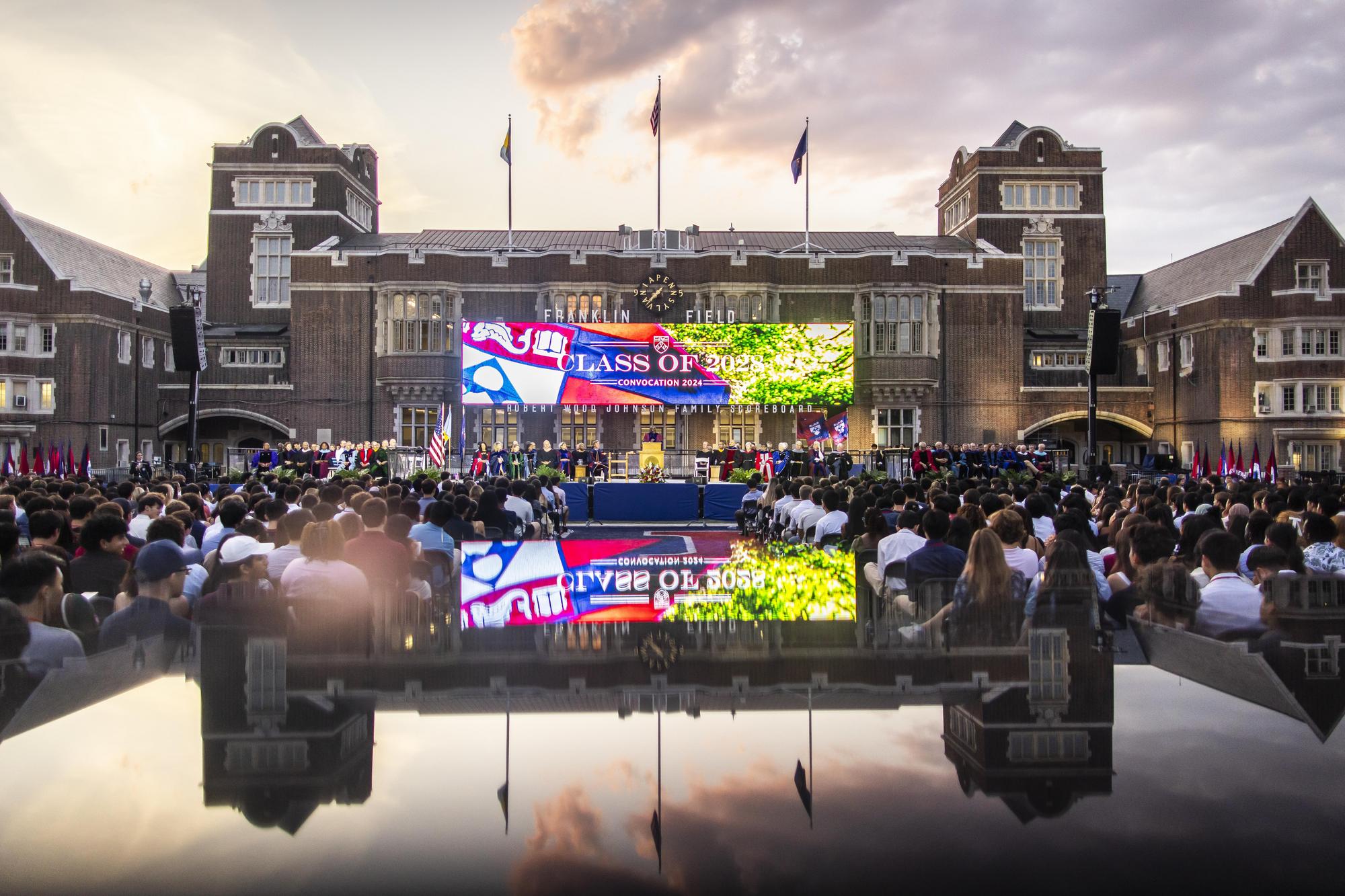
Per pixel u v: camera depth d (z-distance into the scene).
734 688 5.20
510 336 36.66
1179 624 6.62
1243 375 39.19
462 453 36.22
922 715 4.70
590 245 46.03
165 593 6.52
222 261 47.41
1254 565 6.84
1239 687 5.05
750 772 3.95
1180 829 3.33
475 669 5.67
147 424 43.25
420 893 2.87
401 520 8.10
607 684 5.34
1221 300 39.19
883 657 5.86
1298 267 39.78
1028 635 6.41
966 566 6.71
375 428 40.53
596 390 36.69
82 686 5.16
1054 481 16.95
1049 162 48.41
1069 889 2.91
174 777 3.86
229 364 45.78
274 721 4.68
